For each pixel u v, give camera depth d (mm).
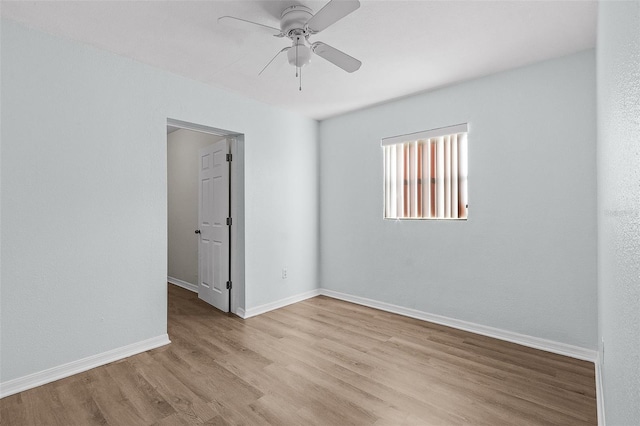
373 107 3904
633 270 569
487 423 1827
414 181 3598
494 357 2617
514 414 1898
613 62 946
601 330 1891
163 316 2893
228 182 3785
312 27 1899
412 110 3561
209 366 2490
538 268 2781
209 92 3242
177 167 5121
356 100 3693
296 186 4172
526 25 2217
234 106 3461
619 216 815
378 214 3875
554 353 2682
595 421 1826
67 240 2377
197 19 2160
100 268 2533
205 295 4234
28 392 2143
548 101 2721
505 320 2957
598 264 2266
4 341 2119
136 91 2738
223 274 3834
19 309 2176
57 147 2334
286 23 2023
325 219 4438
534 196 2795
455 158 3289
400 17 2119
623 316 737
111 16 2117
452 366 2475
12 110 2150
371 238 3945
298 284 4211
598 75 1959
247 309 3615
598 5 1801
